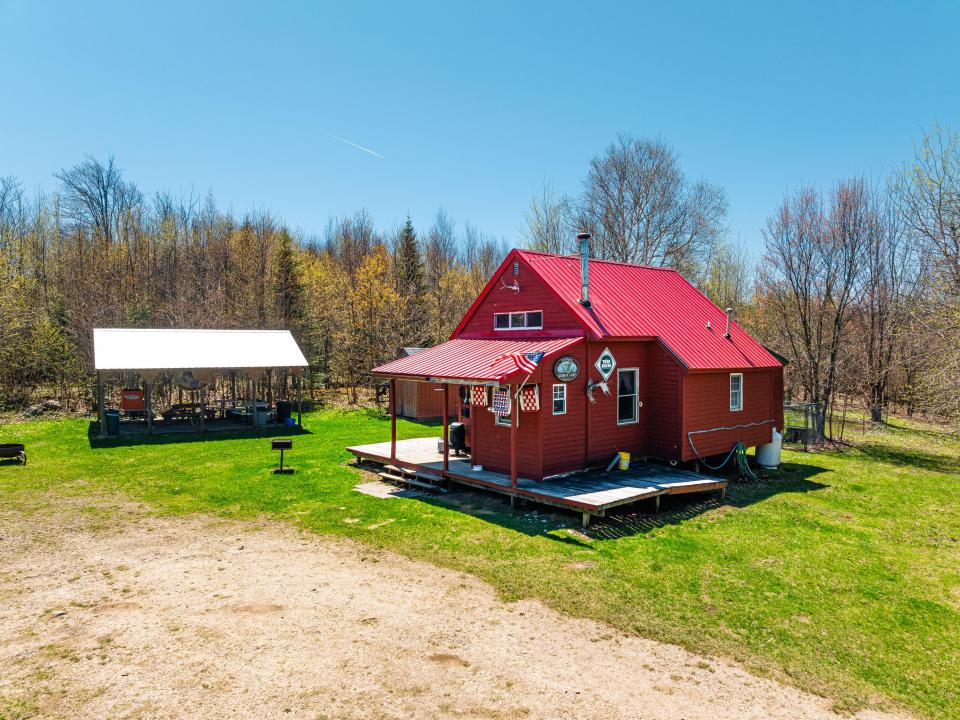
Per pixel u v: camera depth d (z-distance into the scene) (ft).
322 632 25.82
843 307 83.56
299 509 44.52
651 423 55.31
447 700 21.18
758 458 63.98
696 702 21.70
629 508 45.70
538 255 57.26
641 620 27.94
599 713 20.77
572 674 23.24
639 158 132.87
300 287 127.54
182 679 21.93
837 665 24.61
